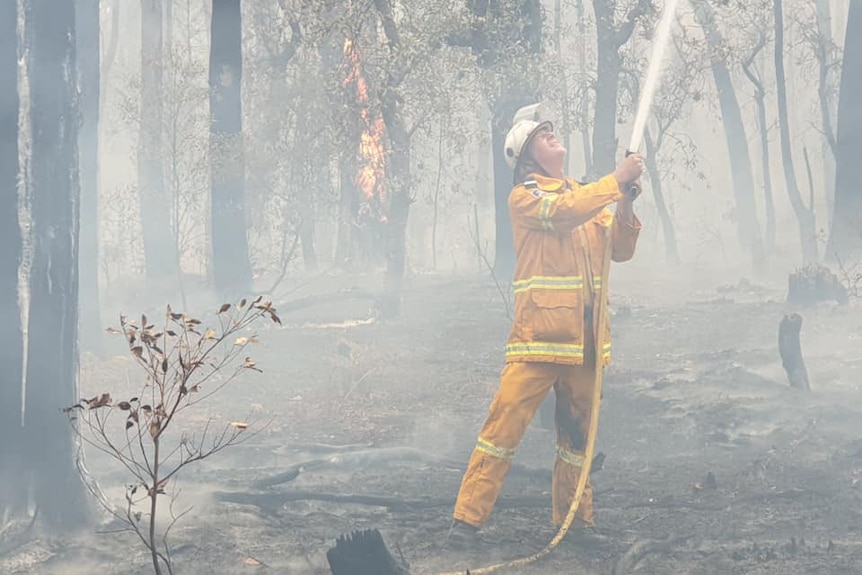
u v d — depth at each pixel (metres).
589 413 6.99
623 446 9.92
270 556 6.77
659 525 7.30
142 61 27.02
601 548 6.84
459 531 6.89
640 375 13.74
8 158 7.19
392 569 5.62
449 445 10.29
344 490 8.40
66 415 7.30
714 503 7.81
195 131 24.75
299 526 7.43
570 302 6.80
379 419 11.69
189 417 11.59
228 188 21.45
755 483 8.30
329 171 24.09
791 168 32.03
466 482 6.93
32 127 7.25
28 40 7.27
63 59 7.38
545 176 7.02
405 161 21.89
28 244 7.26
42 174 7.29
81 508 7.30
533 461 9.27
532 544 6.92
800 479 8.38
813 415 10.74
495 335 18.80
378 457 9.31
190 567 6.59
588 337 6.90
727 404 11.27
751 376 12.88
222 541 7.07
